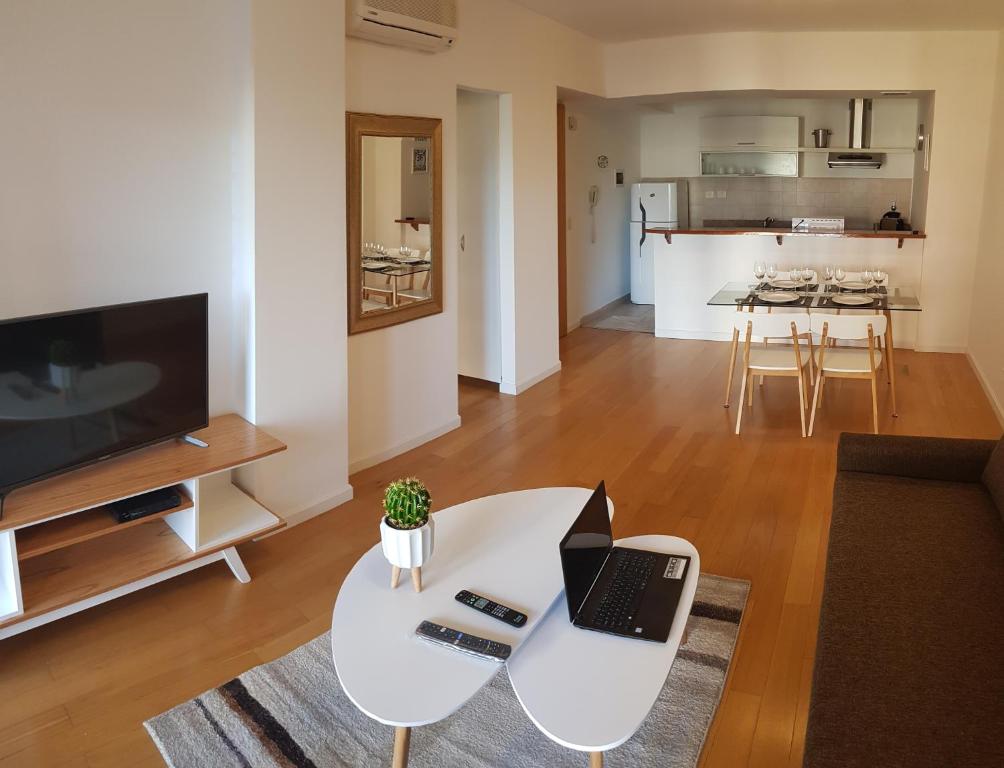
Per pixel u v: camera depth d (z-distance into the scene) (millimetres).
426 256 5020
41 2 3088
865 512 3025
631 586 2496
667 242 8062
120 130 3367
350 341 4543
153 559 3236
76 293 3334
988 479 3148
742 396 5309
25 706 2697
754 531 3902
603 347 7887
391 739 2523
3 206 3092
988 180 6926
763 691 2738
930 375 6664
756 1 5820
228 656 2965
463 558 2674
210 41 3572
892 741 1818
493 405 6031
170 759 2443
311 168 3818
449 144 5121
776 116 9516
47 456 2932
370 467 4770
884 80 7109
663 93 7371
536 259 6492
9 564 2805
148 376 3258
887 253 7469
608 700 2023
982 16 6320
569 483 4520
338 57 3875
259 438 3574
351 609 2383
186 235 3635
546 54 6352
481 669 2119
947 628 2260
